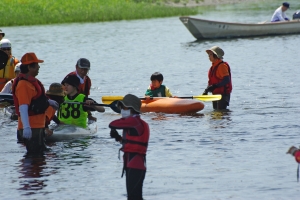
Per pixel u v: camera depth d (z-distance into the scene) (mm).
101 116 30641
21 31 81188
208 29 70375
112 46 63781
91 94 37281
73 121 26016
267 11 108812
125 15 101125
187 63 50562
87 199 17703
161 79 32500
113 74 45219
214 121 28547
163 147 23703
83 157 22438
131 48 62000
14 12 96312
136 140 16625
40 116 22938
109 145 24188
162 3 132250
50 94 25953
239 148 23297
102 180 19547
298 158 15172
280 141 24266
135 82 41469
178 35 75125
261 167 20641
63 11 101125
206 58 53438
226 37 71438
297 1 133250
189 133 26062
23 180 19672
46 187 18906
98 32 79250
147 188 18625
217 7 127188
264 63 49375
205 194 17969
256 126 27141
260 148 23203
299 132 25734
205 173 20094
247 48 60844
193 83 40781
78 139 25250
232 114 30266
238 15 102250
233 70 46094
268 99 34125
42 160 22062
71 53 58188
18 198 17891
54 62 52188
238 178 19484
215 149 23219
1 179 19781
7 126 28469
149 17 103562
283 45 62188
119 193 18188
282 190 18188
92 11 101688
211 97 31219
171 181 19297
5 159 22297
